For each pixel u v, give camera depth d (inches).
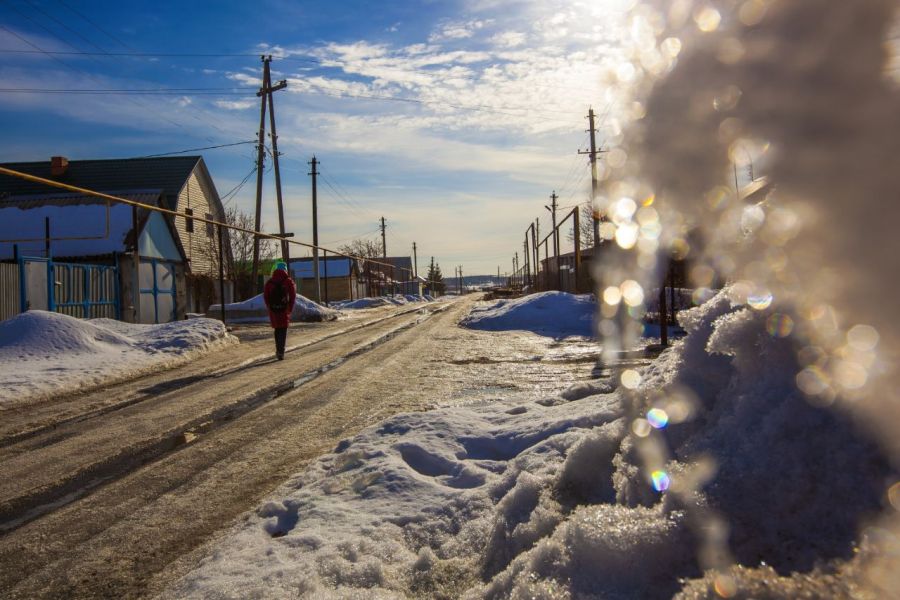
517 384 287.3
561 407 173.5
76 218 944.9
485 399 232.5
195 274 1299.2
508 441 150.9
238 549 110.0
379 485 130.9
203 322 556.1
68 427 243.3
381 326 784.3
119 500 150.4
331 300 2272.4
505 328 671.8
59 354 415.5
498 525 94.0
